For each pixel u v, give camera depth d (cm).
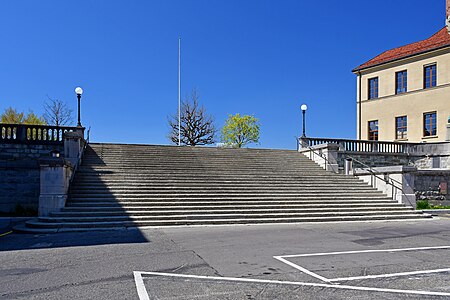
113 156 2194
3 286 659
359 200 1841
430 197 2412
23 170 2016
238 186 1877
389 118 3875
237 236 1191
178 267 792
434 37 3850
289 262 839
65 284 670
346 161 2367
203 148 2575
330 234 1242
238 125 6125
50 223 1362
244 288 650
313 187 1972
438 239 1155
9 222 1532
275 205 1667
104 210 1486
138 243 1067
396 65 3838
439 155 2792
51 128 2228
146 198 1614
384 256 905
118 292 625
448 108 3375
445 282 688
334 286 662
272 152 2653
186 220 1460
